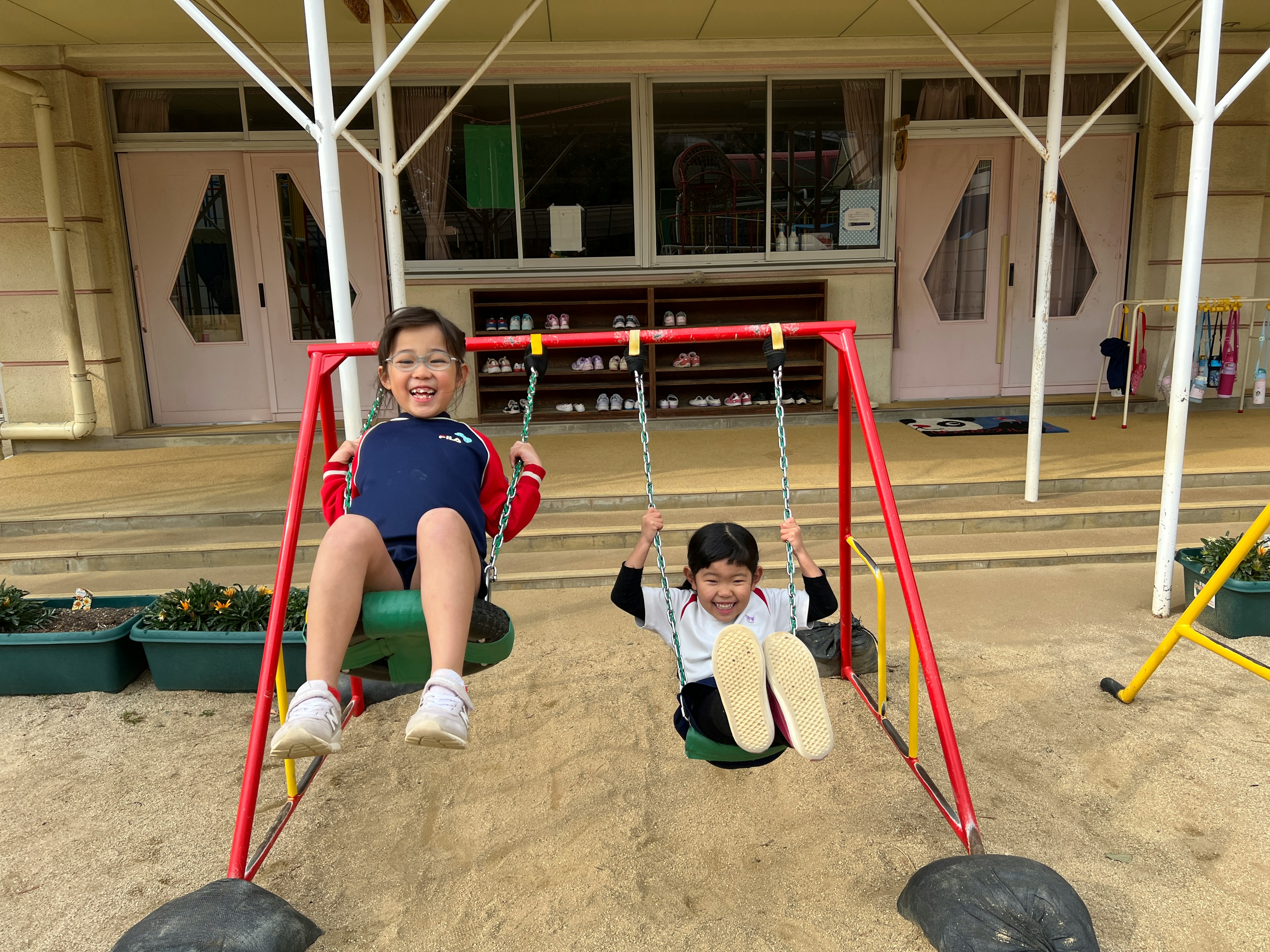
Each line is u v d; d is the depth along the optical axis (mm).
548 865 2459
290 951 1869
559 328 7879
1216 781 2754
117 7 5980
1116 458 6020
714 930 2174
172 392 7801
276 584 2336
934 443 6707
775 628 2477
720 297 7918
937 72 7703
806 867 2424
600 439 7312
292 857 2520
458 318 7828
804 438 7059
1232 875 2314
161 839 2619
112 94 7297
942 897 1952
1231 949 2055
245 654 3492
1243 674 3482
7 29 6406
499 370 7754
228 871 2287
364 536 2045
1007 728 3119
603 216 7805
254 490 5820
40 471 6516
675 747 3078
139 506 5449
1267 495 5352
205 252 7648
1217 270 7789
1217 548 3852
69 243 7070
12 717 3387
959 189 8000
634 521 5184
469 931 2203
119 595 4277
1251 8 6781
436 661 1902
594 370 7750
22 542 5086
